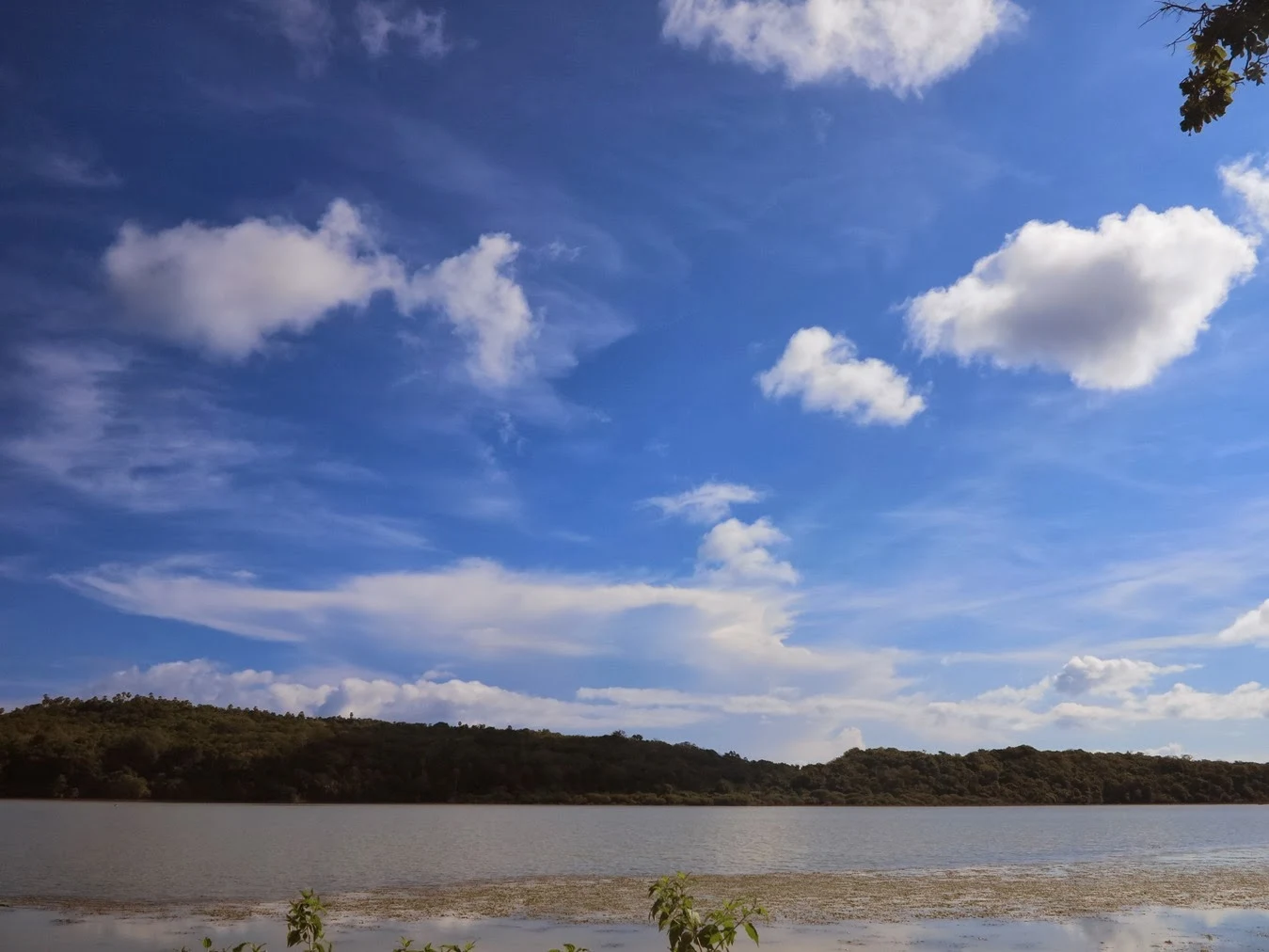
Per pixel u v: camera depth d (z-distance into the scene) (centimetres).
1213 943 3288
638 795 18800
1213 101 1122
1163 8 1105
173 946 3203
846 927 3659
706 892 4825
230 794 16250
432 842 8475
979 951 3148
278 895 4594
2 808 12525
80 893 4559
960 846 8719
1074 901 4425
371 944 3272
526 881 5275
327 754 17425
